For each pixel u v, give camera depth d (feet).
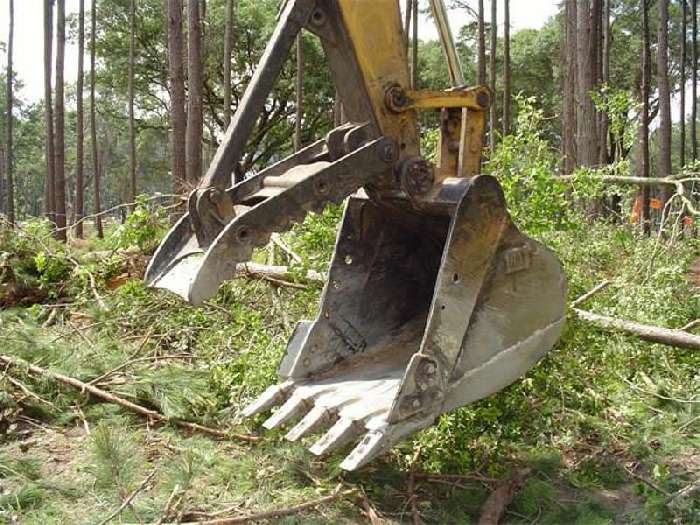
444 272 10.88
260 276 22.31
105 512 11.31
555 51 102.89
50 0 58.80
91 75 66.54
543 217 15.25
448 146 12.59
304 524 11.08
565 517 11.59
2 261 25.68
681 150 75.20
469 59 93.91
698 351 16.43
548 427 13.73
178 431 15.15
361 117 12.02
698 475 13.01
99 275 25.63
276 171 12.32
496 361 11.36
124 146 166.71
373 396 11.44
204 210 11.16
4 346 18.13
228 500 11.90
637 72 102.99
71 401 16.25
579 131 51.49
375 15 11.78
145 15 93.81
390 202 12.66
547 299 11.83
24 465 13.01
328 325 13.01
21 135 174.81
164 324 20.98
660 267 22.95
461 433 12.69
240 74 94.48
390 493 12.13
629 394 16.05
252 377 15.33
